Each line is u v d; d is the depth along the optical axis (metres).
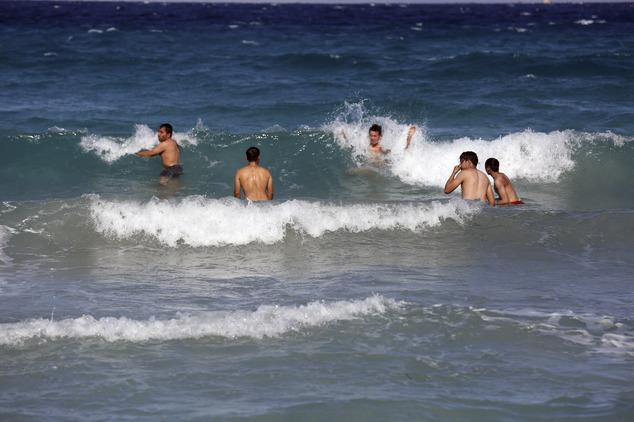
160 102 50.53
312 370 11.43
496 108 48.09
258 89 56.81
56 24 143.88
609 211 22.64
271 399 10.38
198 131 34.91
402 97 52.72
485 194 25.17
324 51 87.12
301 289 15.99
